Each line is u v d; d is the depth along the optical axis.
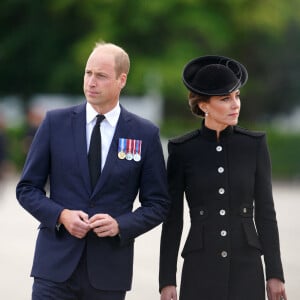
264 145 20.36
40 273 19.84
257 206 20.25
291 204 71.56
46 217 19.58
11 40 122.25
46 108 123.31
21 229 53.41
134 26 110.44
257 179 20.25
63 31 121.81
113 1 110.38
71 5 116.25
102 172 19.86
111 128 20.19
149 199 20.14
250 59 131.88
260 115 142.88
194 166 20.14
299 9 119.69
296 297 32.53
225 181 19.98
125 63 20.02
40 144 20.17
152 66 110.31
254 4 114.06
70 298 19.86
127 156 20.05
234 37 115.75
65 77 118.88
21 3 121.06
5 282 36.25
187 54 111.81
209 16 112.50
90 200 19.78
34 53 122.94
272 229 20.06
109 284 19.77
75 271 19.73
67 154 19.95
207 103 19.88
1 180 74.94
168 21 112.06
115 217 19.84
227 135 20.20
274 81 138.12
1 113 76.38
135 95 122.75
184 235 45.66
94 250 19.75
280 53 134.00
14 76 126.06
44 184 20.28
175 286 20.28
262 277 19.98
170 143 20.39
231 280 19.75
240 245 19.84
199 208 20.06
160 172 20.25
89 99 19.89
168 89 112.75
